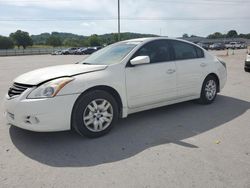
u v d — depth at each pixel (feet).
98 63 15.47
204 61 19.10
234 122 15.66
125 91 14.38
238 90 25.62
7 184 9.23
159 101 16.21
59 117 12.19
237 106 19.34
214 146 12.21
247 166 10.28
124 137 13.55
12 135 13.84
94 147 12.35
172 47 17.24
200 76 18.63
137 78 14.82
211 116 16.90
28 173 9.98
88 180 9.46
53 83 12.19
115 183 9.23
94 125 13.33
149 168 10.25
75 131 14.02
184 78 17.42
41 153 11.75
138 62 14.01
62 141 13.08
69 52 171.22
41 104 11.82
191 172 9.88
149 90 15.43
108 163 10.73
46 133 14.14
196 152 11.59
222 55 104.73
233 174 9.70
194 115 17.16
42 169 10.29
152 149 12.01
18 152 11.85
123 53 15.29
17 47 293.43
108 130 13.92
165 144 12.57
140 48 15.48
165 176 9.63
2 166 10.55
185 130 14.43
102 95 13.39
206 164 10.48
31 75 13.26
